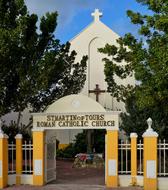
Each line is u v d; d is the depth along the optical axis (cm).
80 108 2197
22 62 2325
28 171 2231
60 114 2209
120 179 2139
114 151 2147
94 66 4009
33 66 2317
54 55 2380
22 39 2270
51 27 2483
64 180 2411
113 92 2523
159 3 1980
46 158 2255
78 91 2758
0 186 2127
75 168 3158
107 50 2383
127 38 2205
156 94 2042
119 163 2231
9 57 2227
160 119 2578
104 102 3909
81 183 2275
